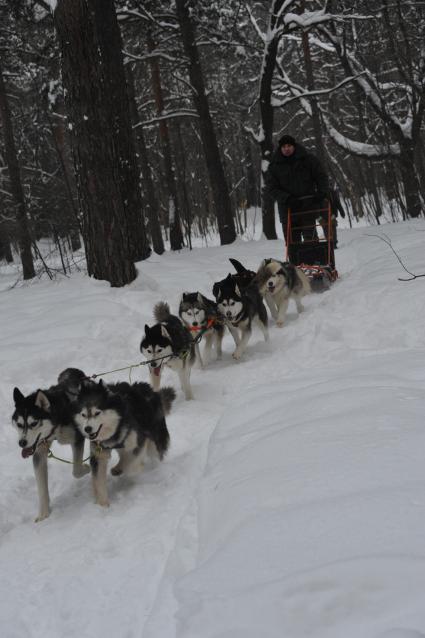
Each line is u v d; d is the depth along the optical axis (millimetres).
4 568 3570
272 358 7332
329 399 4266
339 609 1930
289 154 10453
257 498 2965
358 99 22344
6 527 4203
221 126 28469
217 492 3420
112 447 4328
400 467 2811
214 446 4422
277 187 10695
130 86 18703
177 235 19031
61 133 24156
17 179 16734
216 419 5777
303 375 5723
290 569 2225
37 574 3426
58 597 3141
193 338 7203
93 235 10750
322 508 2586
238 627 1998
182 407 6254
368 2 16484
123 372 7520
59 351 7785
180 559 3080
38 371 7430
